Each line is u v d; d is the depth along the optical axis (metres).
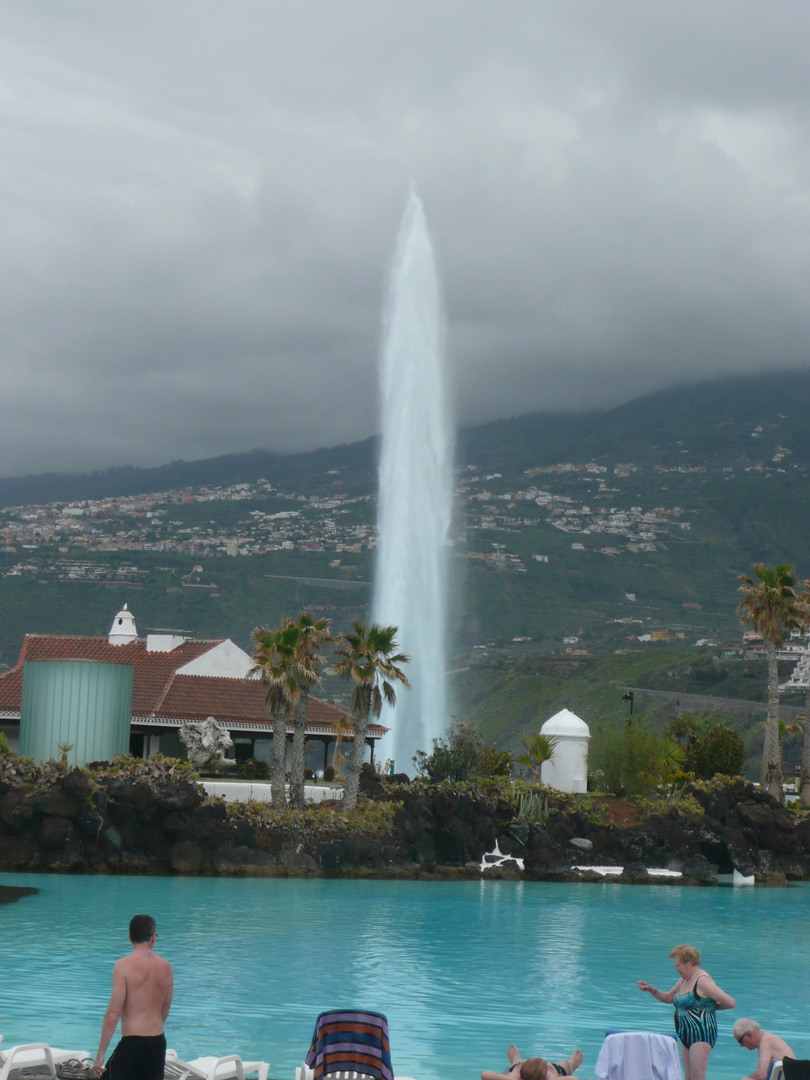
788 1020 19.52
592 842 49.47
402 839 44.50
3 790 39.06
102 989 18.92
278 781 44.25
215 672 64.00
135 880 37.47
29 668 46.47
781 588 67.56
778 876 51.09
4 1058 12.64
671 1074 12.05
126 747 47.28
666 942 28.75
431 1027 17.47
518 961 24.41
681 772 59.94
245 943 25.08
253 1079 13.62
